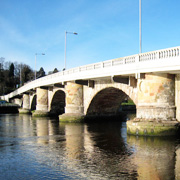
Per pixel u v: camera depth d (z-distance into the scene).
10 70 152.12
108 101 40.56
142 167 15.09
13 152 19.38
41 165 15.84
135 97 28.25
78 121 39.84
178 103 23.88
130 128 25.08
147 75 24.69
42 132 30.25
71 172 14.40
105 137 25.59
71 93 40.84
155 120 23.75
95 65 32.41
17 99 98.69
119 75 28.08
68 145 21.83
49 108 57.94
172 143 20.97
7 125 39.25
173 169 14.73
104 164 15.77
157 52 23.19
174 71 22.61
